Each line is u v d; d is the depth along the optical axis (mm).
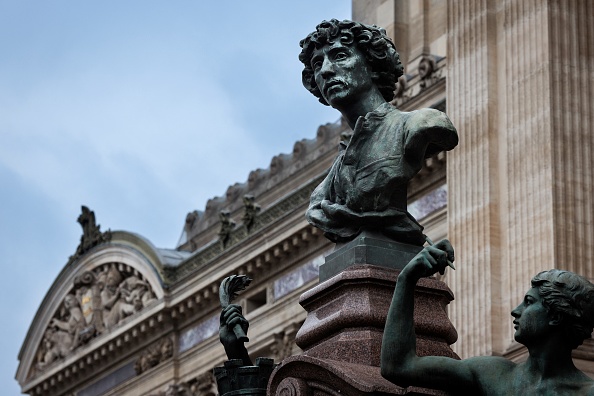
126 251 73875
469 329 38250
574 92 37906
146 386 72250
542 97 37875
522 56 38812
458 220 39500
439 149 13602
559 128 37656
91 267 76250
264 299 65938
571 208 37156
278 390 12484
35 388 80438
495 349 37438
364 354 12648
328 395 12250
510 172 38500
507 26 39469
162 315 70875
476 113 39719
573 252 36781
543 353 11094
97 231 76562
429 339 13016
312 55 13992
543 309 11055
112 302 75000
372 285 12961
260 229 64562
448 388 11562
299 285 62812
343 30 13828
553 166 37281
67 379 78375
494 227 38594
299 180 70875
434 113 13352
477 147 39438
